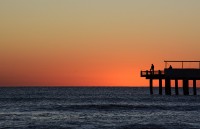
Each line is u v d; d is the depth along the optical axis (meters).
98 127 139.12
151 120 155.25
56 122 149.88
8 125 142.62
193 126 140.75
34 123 147.25
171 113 178.88
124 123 147.62
